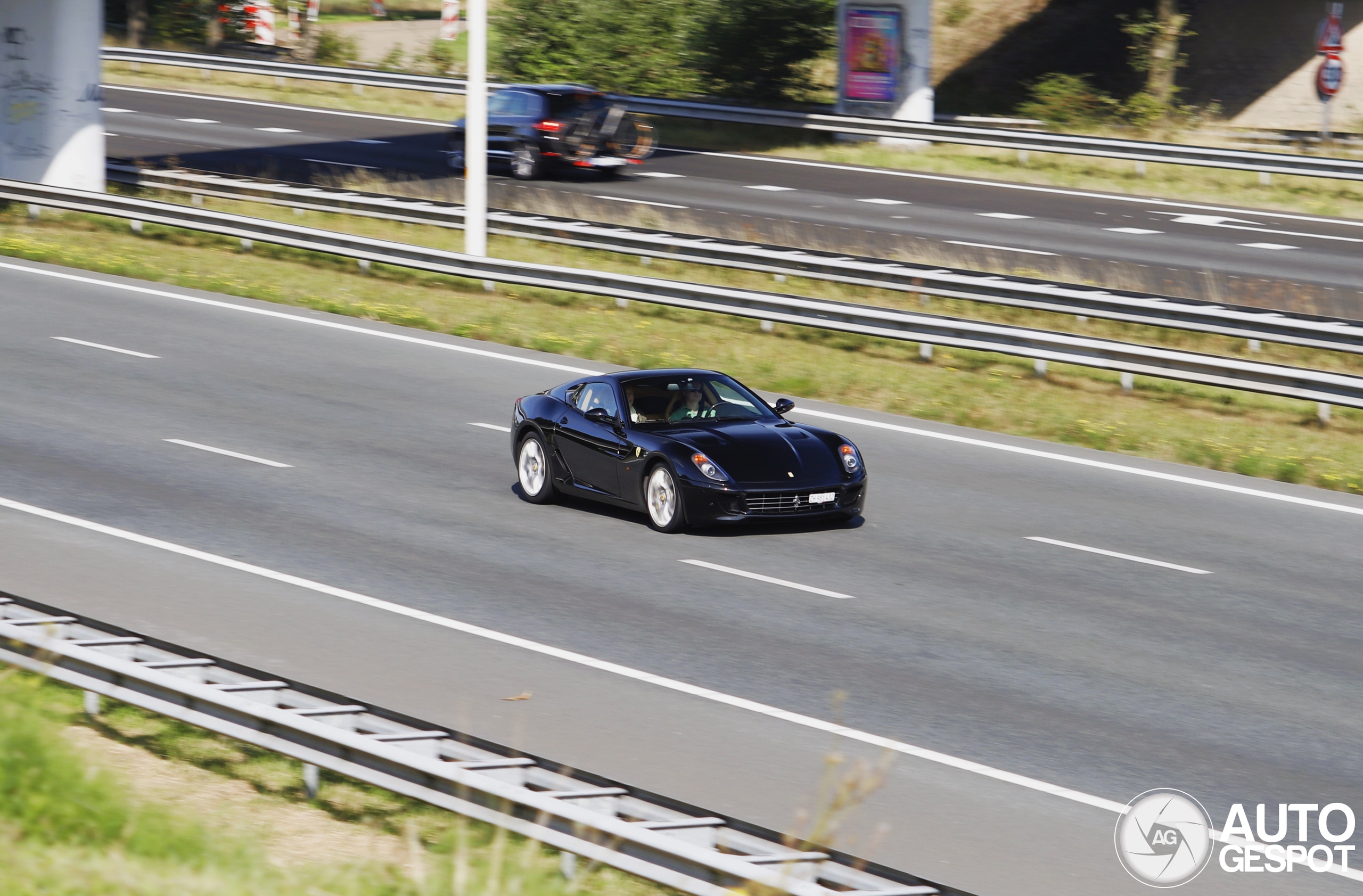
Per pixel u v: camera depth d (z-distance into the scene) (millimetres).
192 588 18000
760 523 22203
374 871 10602
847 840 11727
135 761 12969
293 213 50000
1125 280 39781
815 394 31875
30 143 50156
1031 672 16016
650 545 20891
